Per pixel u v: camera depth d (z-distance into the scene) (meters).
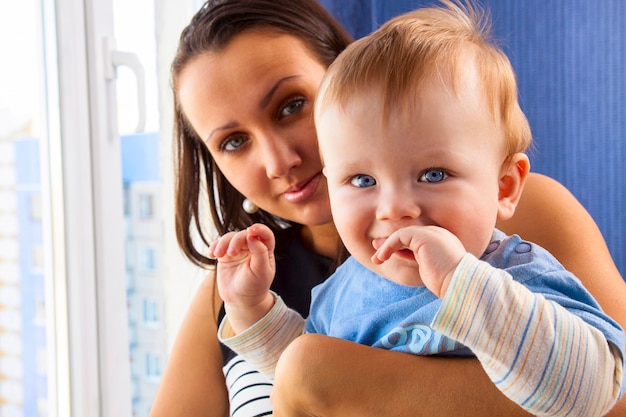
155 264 1.63
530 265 0.62
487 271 0.54
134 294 1.60
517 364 0.52
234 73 0.79
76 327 1.39
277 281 0.97
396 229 0.60
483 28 0.74
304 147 0.81
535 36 1.49
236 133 0.82
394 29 0.68
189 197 1.06
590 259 0.77
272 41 0.81
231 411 0.89
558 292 0.61
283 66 0.80
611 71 1.45
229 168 0.85
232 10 0.82
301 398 0.61
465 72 0.62
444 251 0.55
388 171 0.60
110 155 1.42
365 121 0.61
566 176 1.49
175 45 1.58
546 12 1.48
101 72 1.39
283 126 0.81
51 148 1.38
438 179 0.60
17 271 1.35
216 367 0.97
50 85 1.36
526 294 0.54
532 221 0.81
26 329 1.38
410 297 0.67
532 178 0.88
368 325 0.69
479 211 0.60
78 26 1.35
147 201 1.61
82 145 1.37
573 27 1.47
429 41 0.64
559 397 0.52
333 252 0.95
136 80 1.41
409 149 0.59
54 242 1.39
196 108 0.83
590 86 1.46
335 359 0.61
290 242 0.99
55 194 1.38
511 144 0.66
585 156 1.47
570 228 0.80
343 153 0.63
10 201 1.33
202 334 0.99
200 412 0.95
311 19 0.89
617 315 0.70
